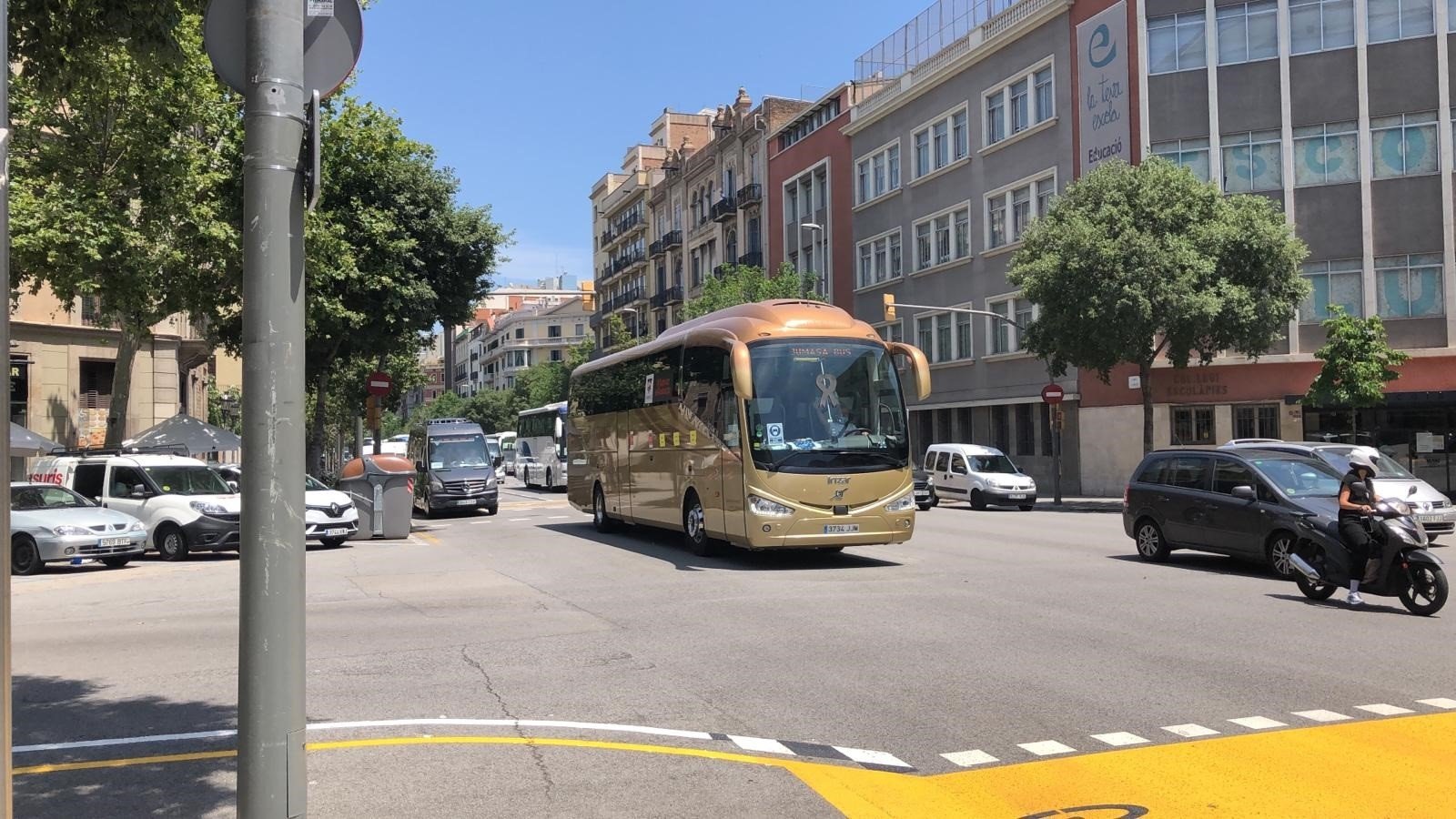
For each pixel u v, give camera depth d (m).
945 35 42.75
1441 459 29.94
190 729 6.68
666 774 5.57
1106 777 5.38
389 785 5.43
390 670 8.39
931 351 42.97
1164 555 15.33
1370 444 30.50
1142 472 15.83
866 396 15.34
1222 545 14.06
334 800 5.21
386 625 10.66
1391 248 30.45
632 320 78.06
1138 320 27.17
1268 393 31.58
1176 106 32.47
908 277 44.38
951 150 41.81
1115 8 33.62
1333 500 13.09
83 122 19.88
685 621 10.60
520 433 55.94
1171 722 6.45
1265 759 5.64
